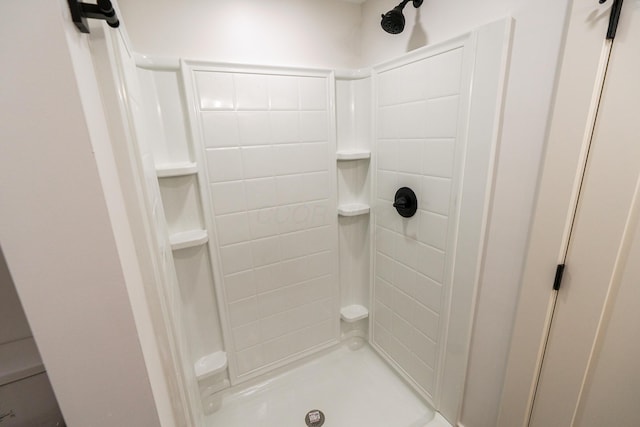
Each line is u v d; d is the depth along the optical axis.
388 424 1.30
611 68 0.62
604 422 0.77
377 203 1.44
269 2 1.17
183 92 1.09
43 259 0.36
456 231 1.05
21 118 0.32
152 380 0.49
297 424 1.32
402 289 1.38
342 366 1.63
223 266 1.28
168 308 0.71
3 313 0.82
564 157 0.72
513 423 0.98
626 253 0.66
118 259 0.40
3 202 0.33
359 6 1.37
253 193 1.27
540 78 0.75
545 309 0.82
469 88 0.91
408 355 1.42
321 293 1.57
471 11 0.90
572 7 0.65
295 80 1.26
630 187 0.63
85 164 0.35
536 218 0.80
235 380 1.44
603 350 0.73
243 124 1.19
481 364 1.07
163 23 1.02
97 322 0.41
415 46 1.13
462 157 0.98
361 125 1.47
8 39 0.30
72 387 0.42
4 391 0.78
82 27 0.38
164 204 1.16
